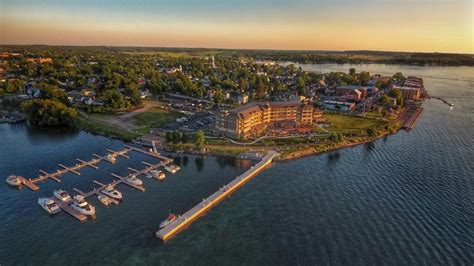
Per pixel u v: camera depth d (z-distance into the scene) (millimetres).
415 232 105875
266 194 131750
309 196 129875
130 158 167875
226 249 97500
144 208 118875
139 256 93938
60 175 145500
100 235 102688
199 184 139625
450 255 95250
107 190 128500
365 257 94438
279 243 100438
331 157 175375
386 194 130875
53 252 94688
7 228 105312
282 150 179875
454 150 184875
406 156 175625
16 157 165750
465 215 115875
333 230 107062
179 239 102188
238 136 195750
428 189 135250
